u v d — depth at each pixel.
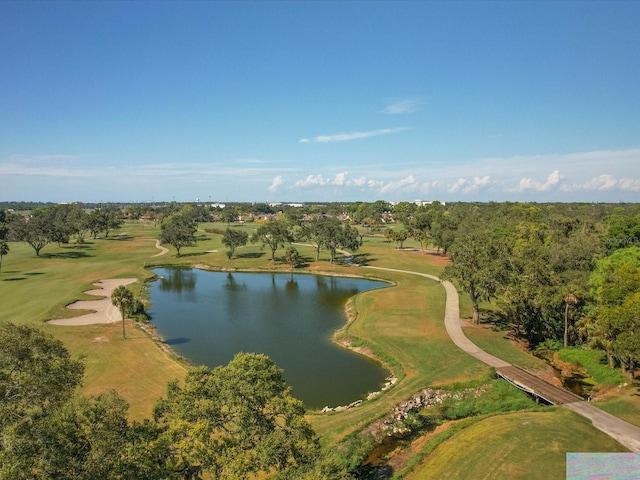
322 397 45.59
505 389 44.06
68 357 28.64
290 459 24.70
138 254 149.38
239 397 25.45
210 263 133.62
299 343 63.31
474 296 65.44
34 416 22.02
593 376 47.81
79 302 82.81
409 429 38.44
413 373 49.44
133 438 23.31
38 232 142.00
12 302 81.44
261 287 105.25
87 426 22.02
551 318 59.94
